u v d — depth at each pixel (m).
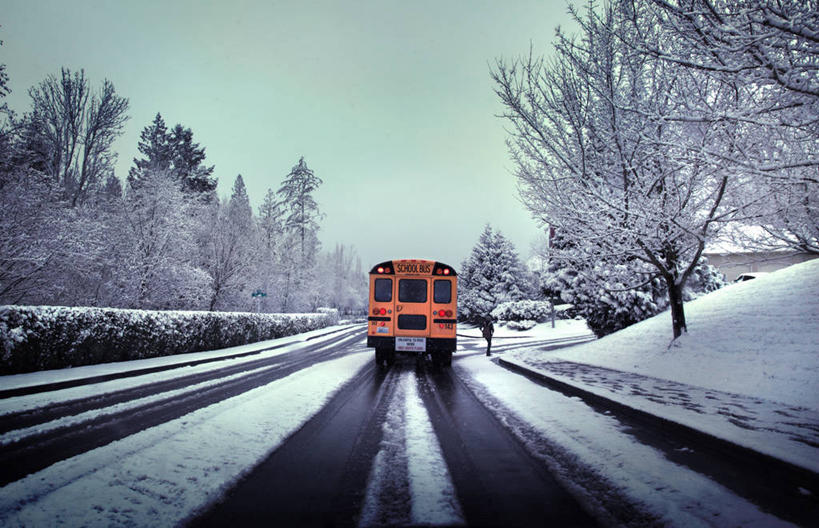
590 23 11.08
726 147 8.24
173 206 24.97
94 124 22.55
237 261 29.92
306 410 7.64
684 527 3.32
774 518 3.46
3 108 15.53
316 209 53.22
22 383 9.12
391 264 14.77
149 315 15.32
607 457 5.02
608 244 12.02
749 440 5.00
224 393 9.15
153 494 3.85
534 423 6.75
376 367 15.03
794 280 13.18
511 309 43.22
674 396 8.00
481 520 3.45
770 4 5.14
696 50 6.75
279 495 3.93
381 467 4.72
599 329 20.88
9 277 16.00
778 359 8.95
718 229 11.18
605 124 11.27
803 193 8.88
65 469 4.41
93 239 18.72
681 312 12.55
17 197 15.82
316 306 56.91
